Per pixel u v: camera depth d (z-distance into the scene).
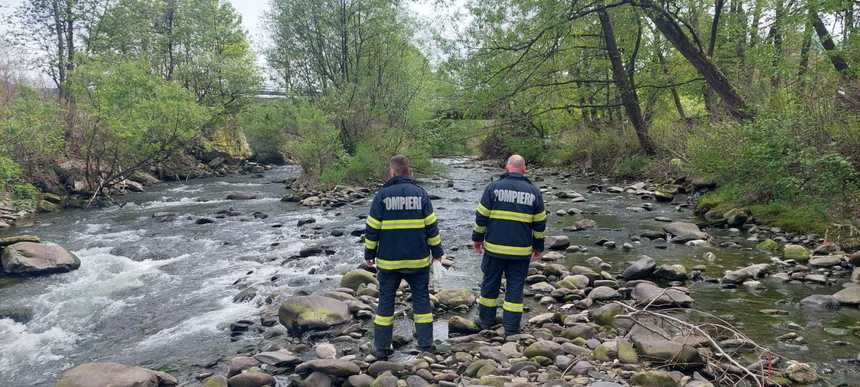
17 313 6.62
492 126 21.92
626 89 17.98
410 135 21.42
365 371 4.54
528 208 5.15
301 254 9.09
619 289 6.55
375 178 19.80
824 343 4.71
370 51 22.19
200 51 27.11
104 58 20.48
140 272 8.38
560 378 4.12
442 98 21.38
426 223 4.94
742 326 5.20
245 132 30.00
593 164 21.12
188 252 9.72
